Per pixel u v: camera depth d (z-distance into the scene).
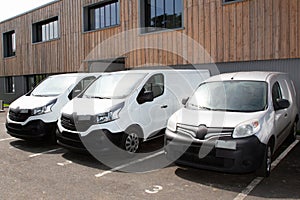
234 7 10.07
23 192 4.34
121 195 4.21
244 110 5.18
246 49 9.85
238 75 6.34
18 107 7.26
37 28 20.12
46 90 8.07
